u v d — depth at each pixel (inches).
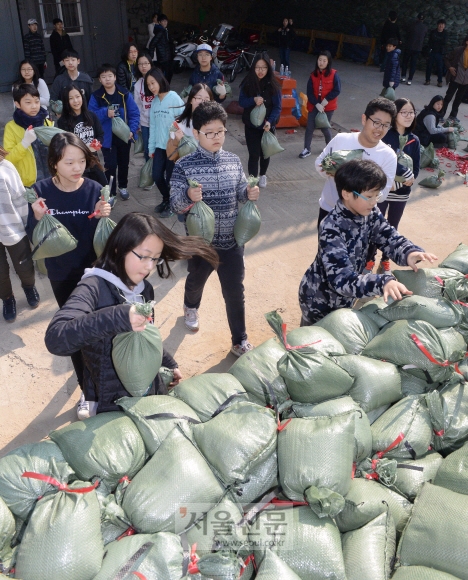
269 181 283.6
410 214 254.5
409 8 594.6
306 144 314.5
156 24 465.1
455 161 323.6
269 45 737.0
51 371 153.6
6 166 148.8
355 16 636.1
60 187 119.9
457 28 569.6
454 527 72.2
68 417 138.9
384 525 75.3
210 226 130.6
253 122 237.0
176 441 78.0
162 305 183.0
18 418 138.2
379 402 95.2
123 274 80.7
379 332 107.5
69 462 77.5
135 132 244.2
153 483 72.9
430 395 94.3
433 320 106.7
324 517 74.2
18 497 70.8
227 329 172.9
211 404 89.0
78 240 123.8
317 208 255.4
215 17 776.3
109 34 508.1
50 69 485.4
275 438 80.6
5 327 170.4
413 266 109.6
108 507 70.8
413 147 192.2
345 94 470.9
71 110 203.8
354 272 104.3
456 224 245.4
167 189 234.1
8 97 432.1
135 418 82.0
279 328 95.0
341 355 98.3
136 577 62.4
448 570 70.1
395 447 87.9
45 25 470.3
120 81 299.3
